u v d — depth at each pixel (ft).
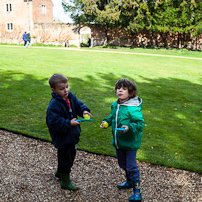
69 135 7.96
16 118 15.23
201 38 100.22
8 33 109.60
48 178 9.19
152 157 11.05
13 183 8.72
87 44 112.98
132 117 7.91
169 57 61.31
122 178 9.37
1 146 11.50
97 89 23.49
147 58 55.67
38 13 107.76
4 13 108.37
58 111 7.84
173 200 8.18
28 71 30.45
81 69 34.32
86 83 25.82
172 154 11.47
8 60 38.93
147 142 12.71
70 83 25.35
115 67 37.99
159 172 9.87
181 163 10.59
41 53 54.54
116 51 77.05
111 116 8.61
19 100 18.85
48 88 22.90
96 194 8.37
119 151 8.51
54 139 8.13
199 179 9.46
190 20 89.10
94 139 12.80
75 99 8.57
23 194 8.16
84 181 9.09
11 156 10.65
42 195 8.16
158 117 16.76
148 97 21.91
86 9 89.71
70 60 43.60
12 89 21.90
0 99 18.81
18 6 105.29
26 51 58.75
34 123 14.60
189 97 22.57
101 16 87.76
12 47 75.25
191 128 15.03
